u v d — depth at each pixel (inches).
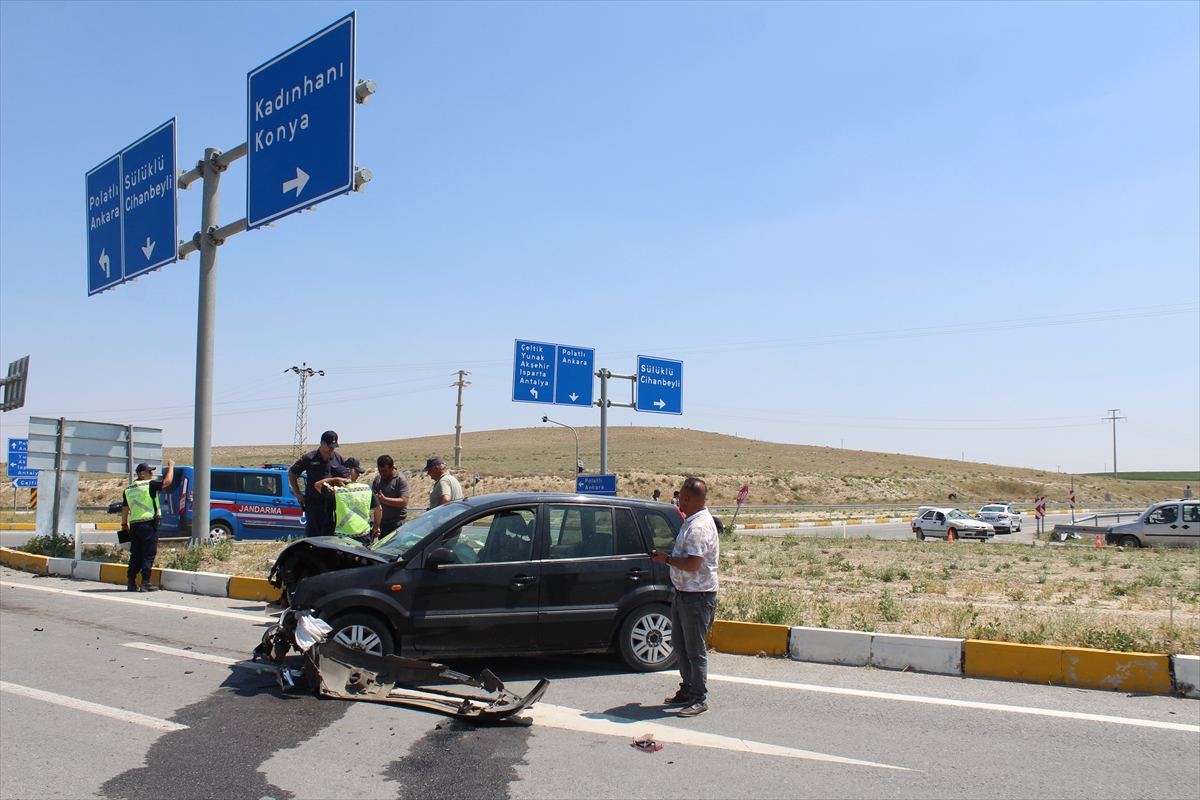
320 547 291.6
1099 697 274.7
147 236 659.4
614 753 212.2
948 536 1421.0
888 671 309.9
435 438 5393.7
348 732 224.4
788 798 185.2
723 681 291.3
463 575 283.0
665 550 310.0
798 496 3319.4
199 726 228.4
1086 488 4234.7
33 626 378.6
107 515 1434.5
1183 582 612.4
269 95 562.6
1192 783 197.0
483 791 185.3
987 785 194.7
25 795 180.7
